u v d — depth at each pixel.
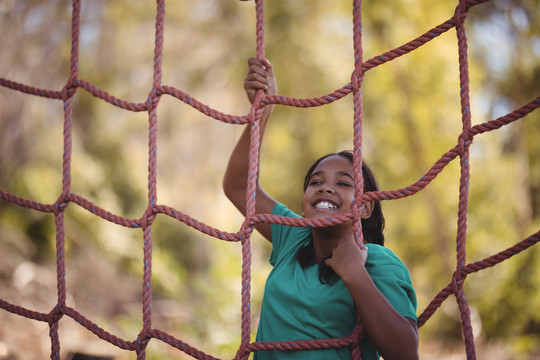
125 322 5.68
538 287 6.15
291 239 2.15
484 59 6.86
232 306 6.06
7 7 6.53
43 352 4.79
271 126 8.69
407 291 1.75
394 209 7.80
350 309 1.81
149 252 2.10
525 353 6.08
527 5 6.48
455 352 6.82
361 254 1.71
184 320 6.29
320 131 8.60
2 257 6.55
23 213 7.17
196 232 9.83
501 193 7.03
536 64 6.78
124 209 9.13
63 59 7.64
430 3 6.73
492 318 6.31
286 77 8.27
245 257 1.96
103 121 9.09
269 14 8.31
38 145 7.61
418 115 7.16
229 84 10.34
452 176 7.13
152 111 2.20
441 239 7.16
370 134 7.80
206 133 11.80
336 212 1.97
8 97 6.95
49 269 7.03
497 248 6.87
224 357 5.14
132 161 9.93
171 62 10.55
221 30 10.16
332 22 8.33
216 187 11.81
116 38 8.73
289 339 1.84
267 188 9.05
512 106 7.01
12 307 2.29
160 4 2.24
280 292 1.93
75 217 7.51
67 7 7.27
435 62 6.92
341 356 1.79
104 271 7.39
